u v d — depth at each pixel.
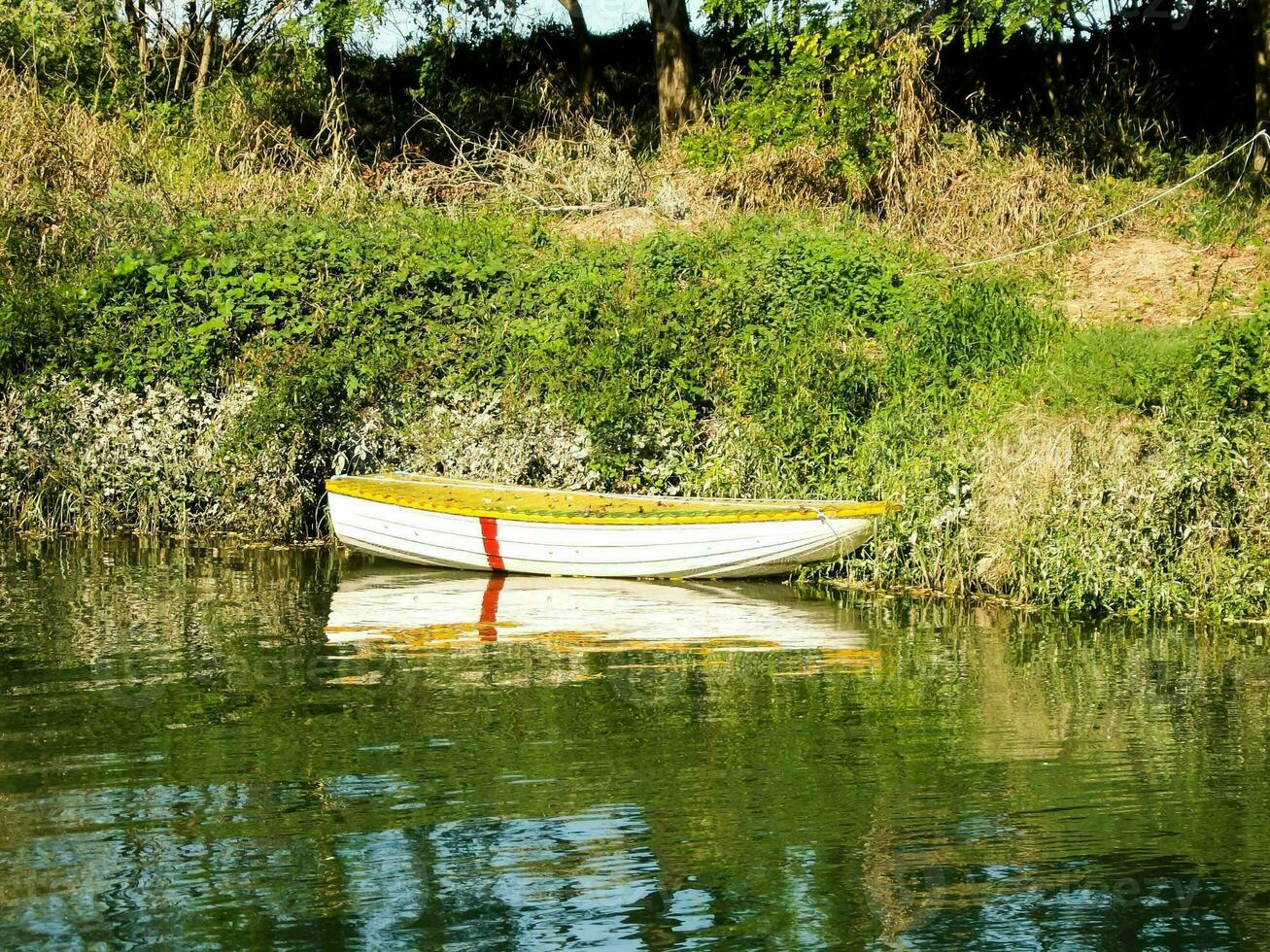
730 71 24.16
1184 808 7.00
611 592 12.22
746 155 20.48
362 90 24.88
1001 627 10.93
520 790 7.17
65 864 6.27
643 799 7.07
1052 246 18.73
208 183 20.55
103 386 15.82
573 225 19.89
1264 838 6.62
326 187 20.69
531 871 6.23
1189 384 13.25
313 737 7.98
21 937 5.63
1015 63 22.86
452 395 15.41
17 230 18.58
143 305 16.64
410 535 13.22
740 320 15.82
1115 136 21.11
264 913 5.83
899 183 19.78
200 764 7.53
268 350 15.86
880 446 13.55
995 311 15.75
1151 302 17.17
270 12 24.31
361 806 6.95
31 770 7.41
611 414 14.42
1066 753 7.82
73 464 15.27
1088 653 10.11
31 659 9.68
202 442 15.17
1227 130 21.47
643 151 22.84
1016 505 12.14
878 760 7.70
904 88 19.83
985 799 7.12
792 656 9.94
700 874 6.23
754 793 7.16
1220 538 11.63
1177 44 23.09
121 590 12.09
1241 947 5.63
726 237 17.91
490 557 12.98
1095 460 12.15
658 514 12.77
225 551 14.06
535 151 21.86
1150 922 5.82
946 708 8.66
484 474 14.65
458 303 16.64
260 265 17.06
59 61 23.06
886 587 12.45
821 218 19.42
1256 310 16.09
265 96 22.72
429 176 21.92
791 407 14.10
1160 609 11.30
